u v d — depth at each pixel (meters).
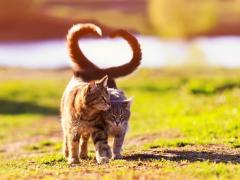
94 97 11.40
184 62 48.09
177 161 11.72
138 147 14.09
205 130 15.55
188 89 26.30
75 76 12.94
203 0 66.81
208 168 10.59
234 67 43.31
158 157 12.27
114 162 11.62
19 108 30.16
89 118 11.70
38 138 20.23
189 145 13.80
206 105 21.16
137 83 34.81
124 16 78.88
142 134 16.69
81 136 12.43
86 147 12.73
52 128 22.48
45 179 10.29
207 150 12.95
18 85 35.16
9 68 44.84
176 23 65.81
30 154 16.34
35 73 42.34
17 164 13.14
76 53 13.03
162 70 42.22
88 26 12.97
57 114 28.02
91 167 11.32
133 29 70.81
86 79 12.86
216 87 27.95
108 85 12.98
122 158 12.26
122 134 12.30
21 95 32.84
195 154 12.51
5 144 19.34
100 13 81.50
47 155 14.43
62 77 39.81
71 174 10.69
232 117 17.00
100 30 12.81
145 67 42.94
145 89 33.03
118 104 12.12
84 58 13.09
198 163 11.24
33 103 30.89
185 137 15.27
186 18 65.88
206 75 38.34
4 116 27.92
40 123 24.66
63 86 35.44
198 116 18.88
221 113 17.95
